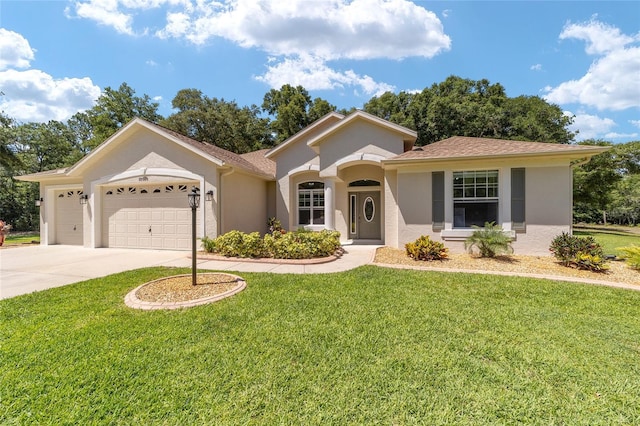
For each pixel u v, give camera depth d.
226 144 34.53
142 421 2.63
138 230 13.19
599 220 39.34
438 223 10.93
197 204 6.82
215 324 4.62
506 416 2.68
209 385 3.11
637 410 2.76
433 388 3.06
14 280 7.51
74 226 15.00
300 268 8.57
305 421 2.61
